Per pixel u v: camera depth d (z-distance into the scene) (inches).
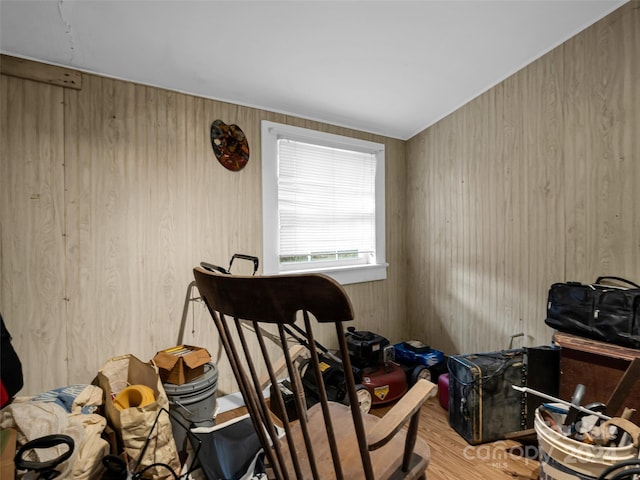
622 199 65.2
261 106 84.9
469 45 71.9
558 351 67.8
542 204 77.9
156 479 52.1
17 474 42.2
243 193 82.4
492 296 89.2
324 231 98.3
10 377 49.3
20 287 58.6
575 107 71.8
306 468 36.0
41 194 60.1
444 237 102.5
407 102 92.7
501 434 66.6
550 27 69.1
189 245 75.2
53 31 55.2
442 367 91.8
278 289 25.0
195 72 69.9
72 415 52.6
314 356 25.9
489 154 89.1
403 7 59.8
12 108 57.6
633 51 63.1
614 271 66.4
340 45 68.0
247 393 30.9
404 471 34.3
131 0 52.1
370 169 107.7
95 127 64.7
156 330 71.7
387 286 111.0
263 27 60.9
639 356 53.1
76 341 63.6
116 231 67.1
